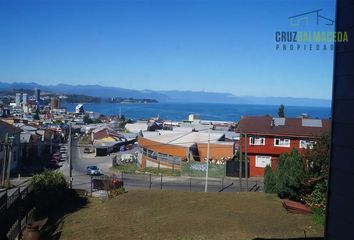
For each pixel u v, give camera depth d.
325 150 20.39
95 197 32.78
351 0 4.78
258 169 49.28
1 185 40.56
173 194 27.05
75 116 187.62
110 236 18.53
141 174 52.94
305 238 15.15
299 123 50.00
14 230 20.64
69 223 23.09
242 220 19.16
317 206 19.36
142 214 22.27
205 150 58.62
